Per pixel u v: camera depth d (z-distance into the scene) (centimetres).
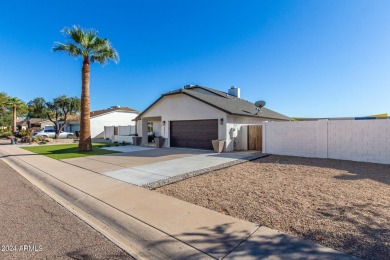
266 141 1325
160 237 363
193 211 460
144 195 573
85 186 666
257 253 308
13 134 3284
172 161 1079
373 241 328
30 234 385
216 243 337
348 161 1029
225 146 1454
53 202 549
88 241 364
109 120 3631
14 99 3728
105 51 1508
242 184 653
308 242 330
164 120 1858
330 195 537
